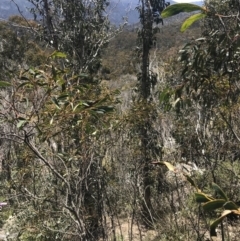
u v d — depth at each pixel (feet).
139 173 18.76
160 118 18.44
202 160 16.89
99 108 6.59
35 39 20.95
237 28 5.87
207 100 9.34
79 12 20.22
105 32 20.77
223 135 15.06
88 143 12.02
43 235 13.65
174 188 19.60
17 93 6.49
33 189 14.24
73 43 19.77
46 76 6.40
